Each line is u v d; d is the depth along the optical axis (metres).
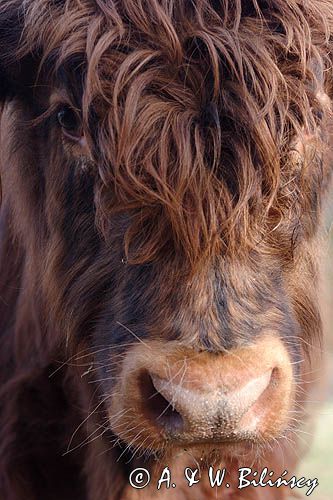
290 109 5.34
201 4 5.35
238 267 5.18
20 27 5.99
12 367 7.12
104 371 5.63
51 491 6.92
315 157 5.71
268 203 5.19
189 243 5.11
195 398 4.82
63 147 5.85
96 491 6.72
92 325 5.91
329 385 9.94
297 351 5.59
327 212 6.82
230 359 4.92
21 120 6.41
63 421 6.84
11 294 7.18
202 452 5.57
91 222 5.78
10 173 6.71
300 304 6.09
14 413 6.93
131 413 5.15
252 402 4.90
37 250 6.58
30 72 6.07
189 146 5.08
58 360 6.69
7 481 6.86
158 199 5.17
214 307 5.08
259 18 5.38
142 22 5.34
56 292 6.23
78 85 5.55
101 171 5.35
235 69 5.16
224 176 5.11
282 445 6.84
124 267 5.45
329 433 11.02
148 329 5.17
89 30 5.41
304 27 5.46
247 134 5.09
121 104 5.25
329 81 5.87
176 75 5.24
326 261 7.28
